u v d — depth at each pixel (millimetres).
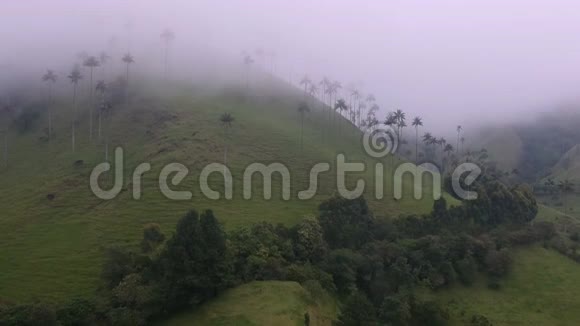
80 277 88812
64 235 105375
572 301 97625
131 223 106625
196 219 79562
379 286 89500
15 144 168000
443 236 107750
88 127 166875
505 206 124938
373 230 106188
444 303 91875
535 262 109188
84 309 71438
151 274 78250
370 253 96625
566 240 123000
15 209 121125
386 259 95688
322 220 103000
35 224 111938
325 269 89125
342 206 107312
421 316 82188
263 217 108438
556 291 100250
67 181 131125
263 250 85688
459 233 112000
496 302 95875
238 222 104375
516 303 96188
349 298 81062
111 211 112562
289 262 87750
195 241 77125
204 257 75875
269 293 74562
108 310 72312
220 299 74750
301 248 91438
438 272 97438
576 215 183125
